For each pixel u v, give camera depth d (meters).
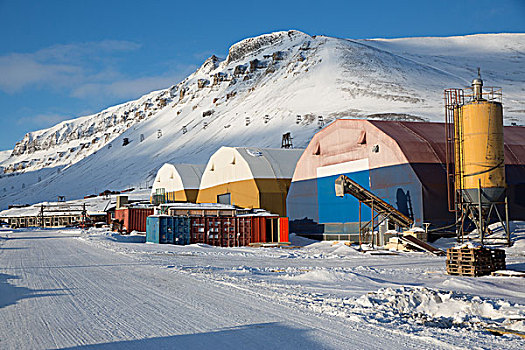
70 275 18.66
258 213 45.75
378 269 20.64
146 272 19.39
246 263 24.19
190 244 39.69
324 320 9.88
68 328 9.45
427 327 9.34
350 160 39.47
